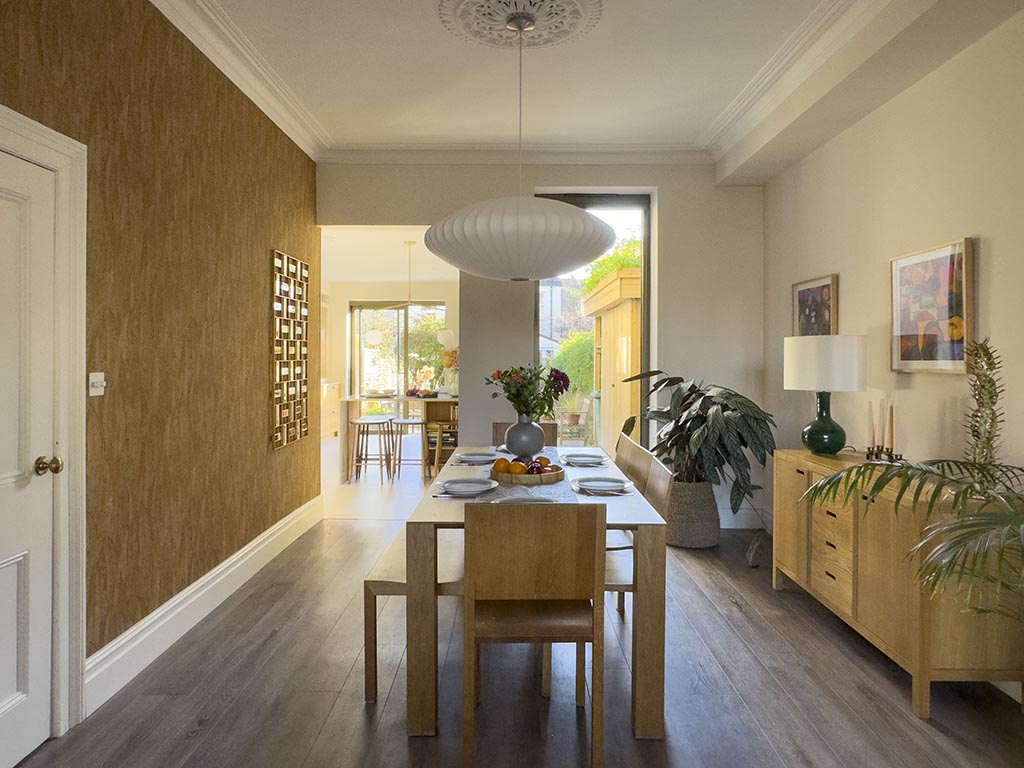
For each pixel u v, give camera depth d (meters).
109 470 2.54
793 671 2.72
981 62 2.78
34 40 2.11
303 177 4.84
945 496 2.40
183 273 3.10
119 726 2.30
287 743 2.20
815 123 3.80
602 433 5.46
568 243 2.92
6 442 2.04
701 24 3.20
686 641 3.01
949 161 2.99
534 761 2.12
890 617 2.59
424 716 2.26
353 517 5.42
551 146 4.99
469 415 5.25
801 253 4.50
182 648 2.94
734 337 5.15
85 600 2.37
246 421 3.87
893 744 2.21
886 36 2.84
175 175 3.02
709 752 2.16
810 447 3.54
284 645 2.96
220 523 3.52
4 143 1.97
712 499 4.57
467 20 3.16
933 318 3.08
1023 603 2.38
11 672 2.08
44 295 2.18
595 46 3.43
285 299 4.43
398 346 11.24
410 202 5.14
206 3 3.02
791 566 3.53
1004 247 2.66
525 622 2.08
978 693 2.56
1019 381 2.58
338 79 3.83
